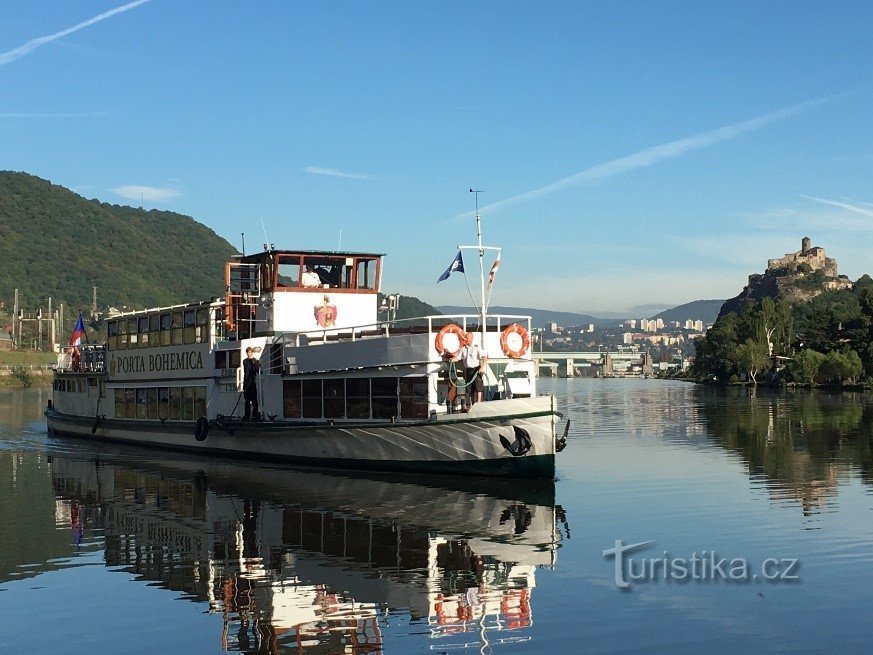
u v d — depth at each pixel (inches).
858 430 2508.6
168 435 1990.7
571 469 1646.2
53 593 849.5
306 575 894.4
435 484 1424.7
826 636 719.7
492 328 1545.3
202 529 1115.3
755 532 1079.0
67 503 1323.8
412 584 861.8
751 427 2667.3
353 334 1565.0
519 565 927.7
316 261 1770.4
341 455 1566.2
